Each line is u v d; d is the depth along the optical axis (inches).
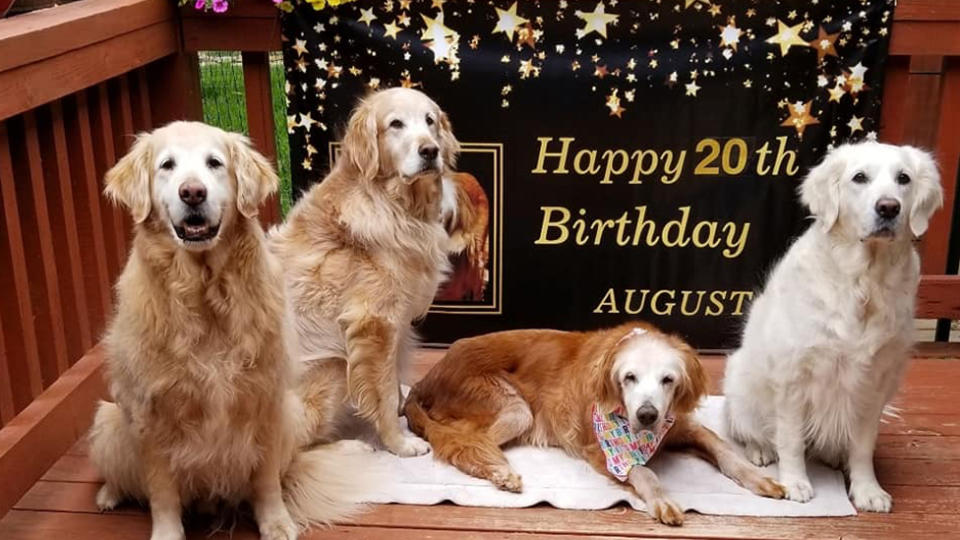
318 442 137.0
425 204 135.5
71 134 145.7
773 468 132.3
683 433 135.8
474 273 173.0
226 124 190.4
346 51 163.3
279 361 112.4
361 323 132.0
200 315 105.7
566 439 135.0
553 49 161.5
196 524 121.1
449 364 144.2
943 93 164.1
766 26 158.7
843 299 115.5
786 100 161.8
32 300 138.7
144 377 106.3
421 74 163.5
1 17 139.5
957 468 131.6
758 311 128.2
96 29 139.9
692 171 166.4
